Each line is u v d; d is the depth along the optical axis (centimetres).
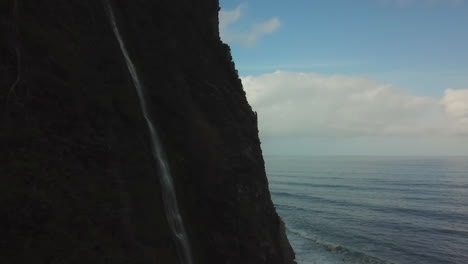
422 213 7469
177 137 1794
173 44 2083
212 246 1675
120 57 1652
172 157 1734
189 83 2089
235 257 1712
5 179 966
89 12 1594
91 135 1298
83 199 1147
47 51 1281
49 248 978
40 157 1088
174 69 1997
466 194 10194
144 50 1898
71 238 1044
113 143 1373
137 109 1606
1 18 1139
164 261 1354
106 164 1302
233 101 2378
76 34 1463
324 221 6406
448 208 8056
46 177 1071
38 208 991
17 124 1074
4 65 1104
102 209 1186
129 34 1880
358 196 9719
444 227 6250
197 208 1719
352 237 5316
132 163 1445
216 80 2339
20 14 1248
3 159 994
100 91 1439
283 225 2589
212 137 1942
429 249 4884
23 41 1214
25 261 913
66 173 1145
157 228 1412
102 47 1569
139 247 1250
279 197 9381
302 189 11200
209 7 2581
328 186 12075
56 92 1241
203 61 2283
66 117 1242
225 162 1917
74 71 1353
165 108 1825
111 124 1425
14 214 934
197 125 1902
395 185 12394
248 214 1875
